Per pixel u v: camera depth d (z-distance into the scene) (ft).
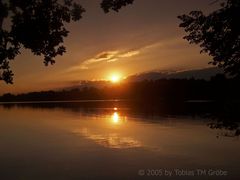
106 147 114.93
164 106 473.26
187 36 27.53
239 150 100.48
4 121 265.75
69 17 24.90
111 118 273.95
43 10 23.72
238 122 26.99
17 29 23.24
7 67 24.22
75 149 111.75
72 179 72.18
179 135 146.61
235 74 26.73
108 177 72.90
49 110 470.80
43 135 159.02
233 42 25.73
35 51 24.94
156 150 106.63
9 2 22.56
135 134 154.92
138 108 449.89
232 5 24.61
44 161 91.66
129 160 91.09
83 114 343.67
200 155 95.66
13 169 82.23
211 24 25.99
